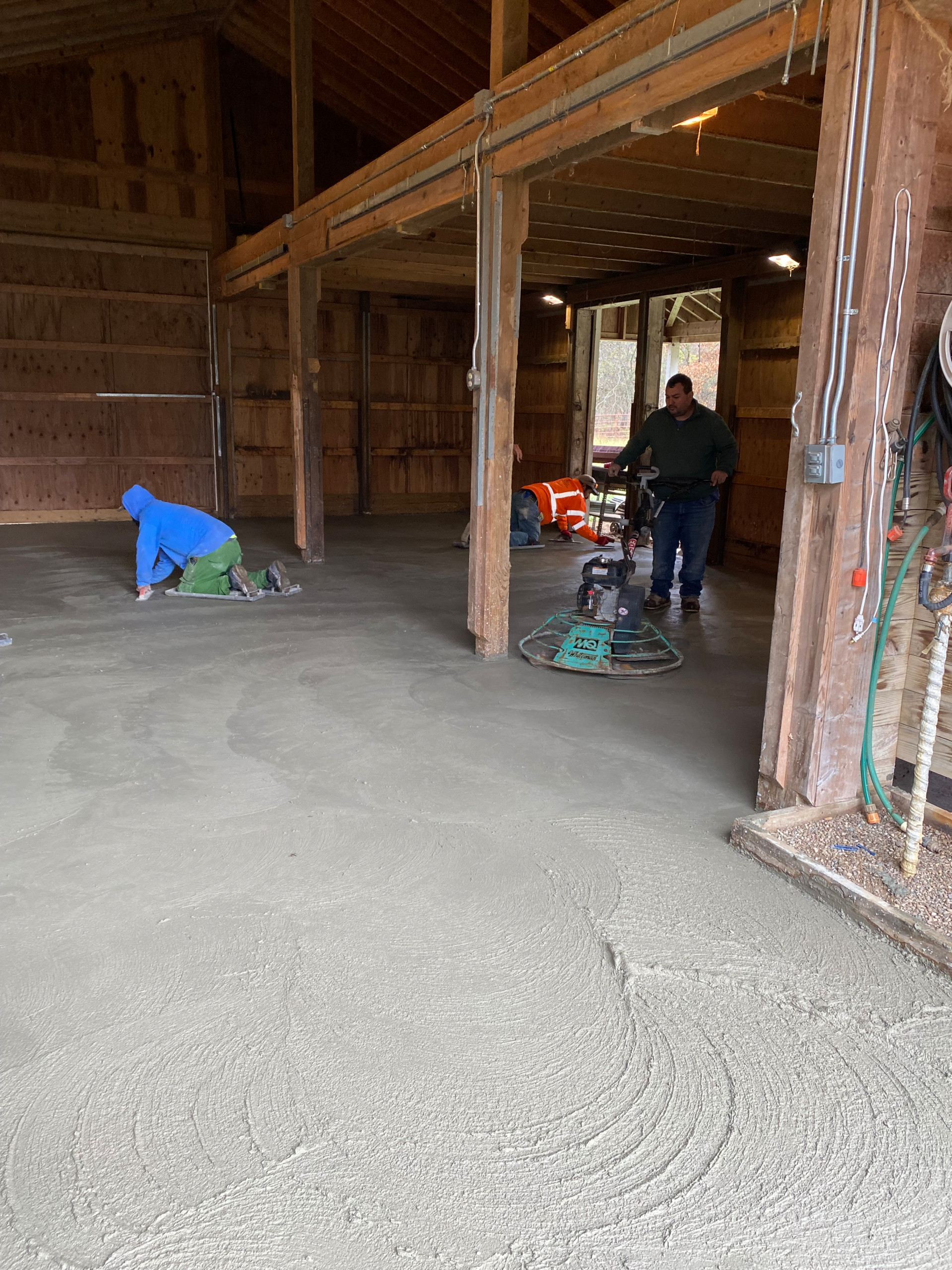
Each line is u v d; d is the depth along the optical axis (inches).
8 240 355.6
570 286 380.5
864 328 95.7
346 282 390.9
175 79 369.4
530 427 427.8
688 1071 71.7
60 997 79.0
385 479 448.1
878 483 101.8
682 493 225.1
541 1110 67.5
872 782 114.1
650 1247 56.2
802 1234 57.4
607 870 101.9
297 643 196.9
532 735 143.5
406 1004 79.0
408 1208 58.8
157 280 383.6
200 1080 69.7
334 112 391.9
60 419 377.4
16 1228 57.2
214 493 412.5
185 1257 55.2
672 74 115.7
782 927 91.4
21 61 341.4
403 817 114.4
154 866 101.6
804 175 194.9
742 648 199.2
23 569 280.4
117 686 165.9
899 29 88.3
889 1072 71.9
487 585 180.7
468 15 268.5
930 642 113.5
